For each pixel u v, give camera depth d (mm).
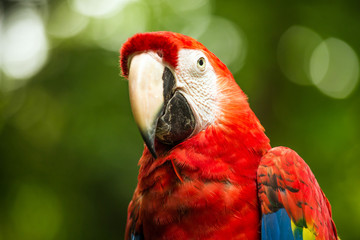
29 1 11820
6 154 9703
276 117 9680
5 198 9461
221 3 10406
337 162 9258
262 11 9883
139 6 11805
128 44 2814
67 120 9906
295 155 2939
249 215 2641
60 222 9344
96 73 10508
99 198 8891
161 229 2689
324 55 9984
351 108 9602
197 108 2793
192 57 2832
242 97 2936
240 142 2736
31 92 10586
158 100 2717
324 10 9664
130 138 9367
